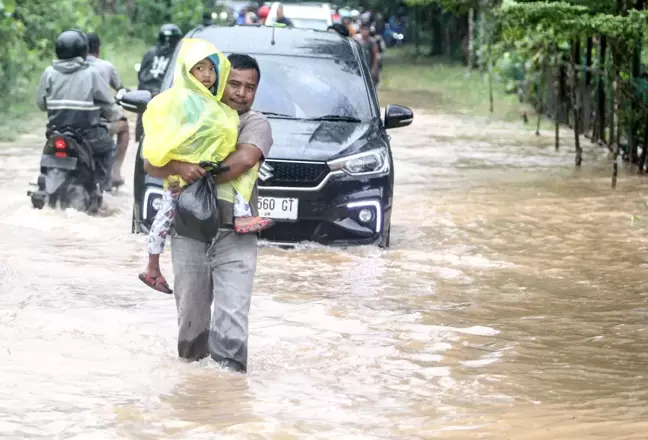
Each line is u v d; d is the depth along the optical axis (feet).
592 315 51.37
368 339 45.93
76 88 72.02
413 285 56.54
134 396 37.14
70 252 60.75
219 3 343.46
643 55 106.42
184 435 33.37
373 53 194.29
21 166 93.50
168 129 38.42
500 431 34.40
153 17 280.51
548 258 64.39
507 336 47.16
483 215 78.07
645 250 67.00
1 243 62.18
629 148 105.19
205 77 38.81
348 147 64.85
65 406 35.78
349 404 37.14
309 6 153.28
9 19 138.51
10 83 137.69
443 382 40.16
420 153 113.91
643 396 38.78
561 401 38.09
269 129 40.09
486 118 151.94
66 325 45.85
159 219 39.99
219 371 40.11
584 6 94.79
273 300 52.01
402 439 33.53
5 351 41.65
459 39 326.85
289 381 39.65
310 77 69.87
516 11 95.91
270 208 63.41
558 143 117.19
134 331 45.39
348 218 64.18
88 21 186.91
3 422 33.96
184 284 40.45
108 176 74.95
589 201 84.53
